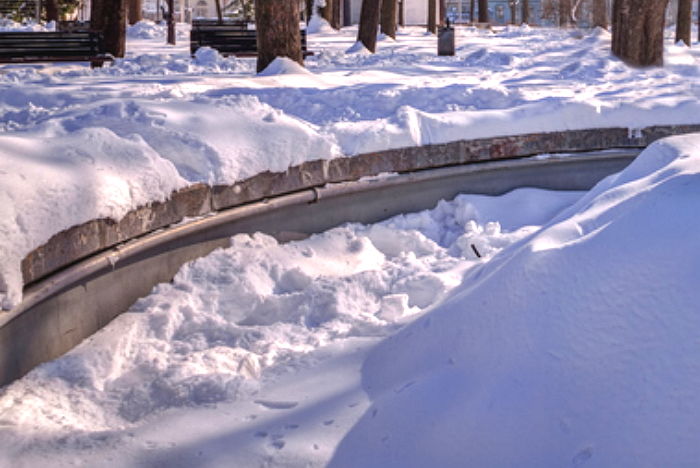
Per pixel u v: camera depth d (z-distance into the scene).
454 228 7.98
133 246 5.32
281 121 6.86
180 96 9.41
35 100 9.50
